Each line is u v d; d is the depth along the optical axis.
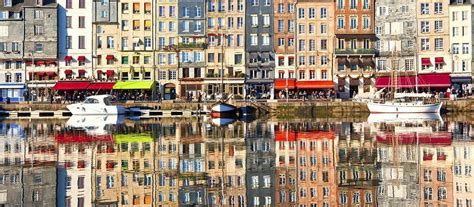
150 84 111.31
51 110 99.31
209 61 116.19
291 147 50.75
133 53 115.88
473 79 109.81
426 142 52.84
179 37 116.38
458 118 85.94
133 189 33.84
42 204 30.41
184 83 115.38
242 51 115.88
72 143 54.06
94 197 31.97
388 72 112.81
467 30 110.31
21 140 57.06
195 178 36.88
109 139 57.56
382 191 33.25
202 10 116.19
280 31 115.94
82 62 115.56
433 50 111.50
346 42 114.25
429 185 34.62
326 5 114.94
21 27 113.62
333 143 53.22
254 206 30.38
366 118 89.19
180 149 49.62
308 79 115.38
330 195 32.50
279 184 35.28
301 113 98.38
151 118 92.06
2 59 112.88
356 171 38.88
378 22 113.81
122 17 115.81
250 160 43.59
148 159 44.00
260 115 97.88
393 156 44.59
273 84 114.38
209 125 76.25
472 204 30.41
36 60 114.19
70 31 115.50
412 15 112.06
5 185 34.47
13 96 113.00
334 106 98.38
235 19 116.31
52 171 38.81
